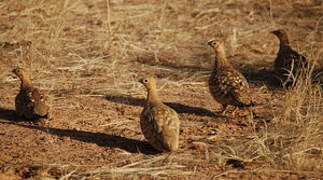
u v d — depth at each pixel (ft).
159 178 44.29
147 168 45.52
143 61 85.92
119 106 65.36
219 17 114.73
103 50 88.48
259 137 53.78
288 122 53.83
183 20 112.27
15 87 71.36
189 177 44.70
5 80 73.00
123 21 107.24
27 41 88.79
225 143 52.90
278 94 70.95
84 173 44.34
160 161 47.85
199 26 108.17
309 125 52.21
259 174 45.80
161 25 104.47
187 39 99.86
